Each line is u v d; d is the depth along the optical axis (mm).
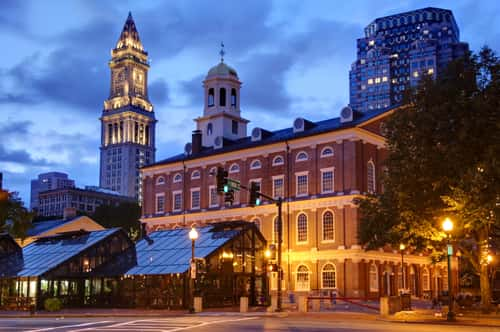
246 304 49219
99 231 65125
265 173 79812
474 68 41906
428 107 42219
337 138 73000
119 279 60250
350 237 69938
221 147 88875
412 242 46625
